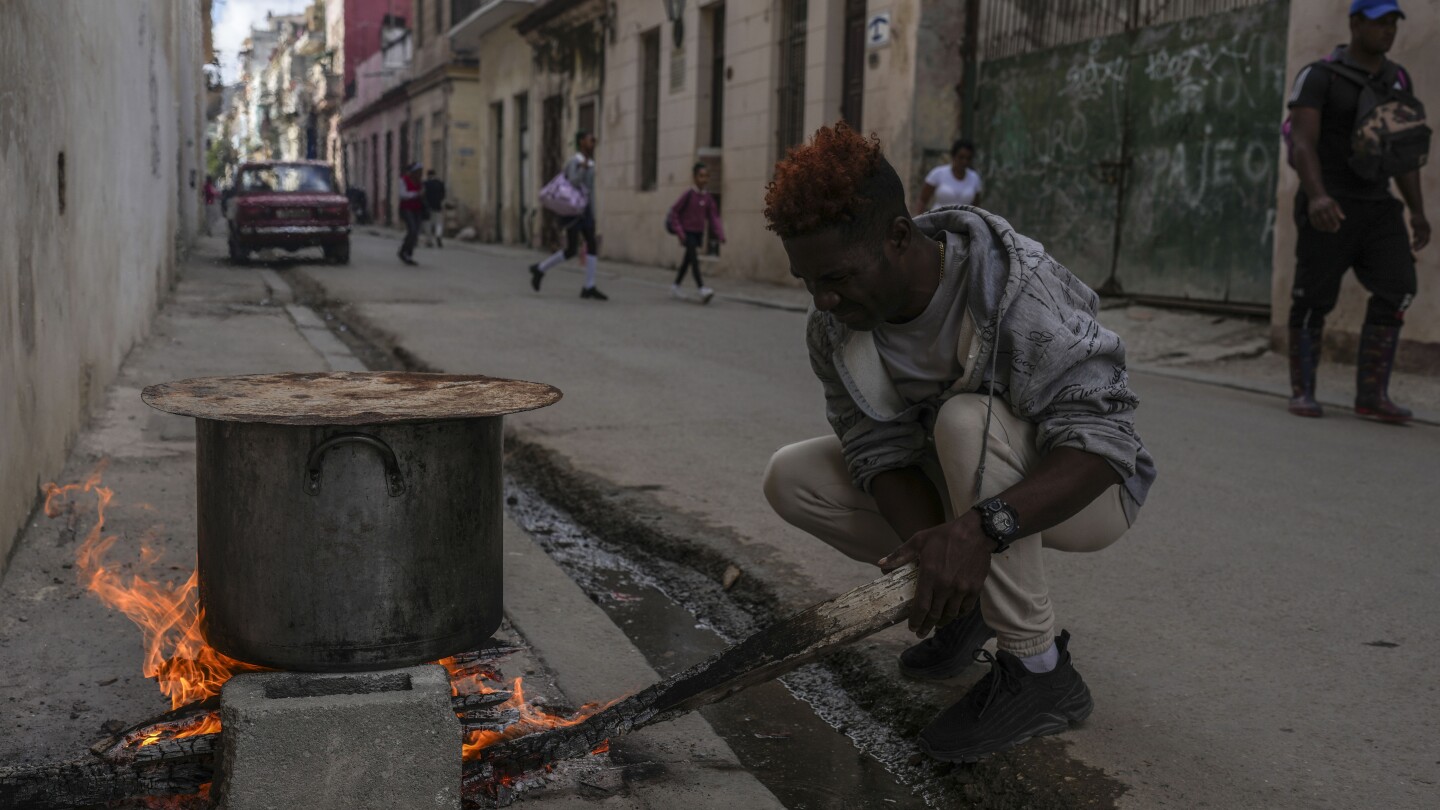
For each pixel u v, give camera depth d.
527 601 3.10
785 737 2.55
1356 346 7.77
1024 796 2.21
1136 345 8.88
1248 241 9.25
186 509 3.75
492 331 9.12
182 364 6.72
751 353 8.29
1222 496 4.46
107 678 2.47
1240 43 9.21
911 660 2.70
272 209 15.86
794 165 1.89
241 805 1.82
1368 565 3.62
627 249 20.30
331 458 1.92
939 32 12.73
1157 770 2.28
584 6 21.73
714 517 4.08
